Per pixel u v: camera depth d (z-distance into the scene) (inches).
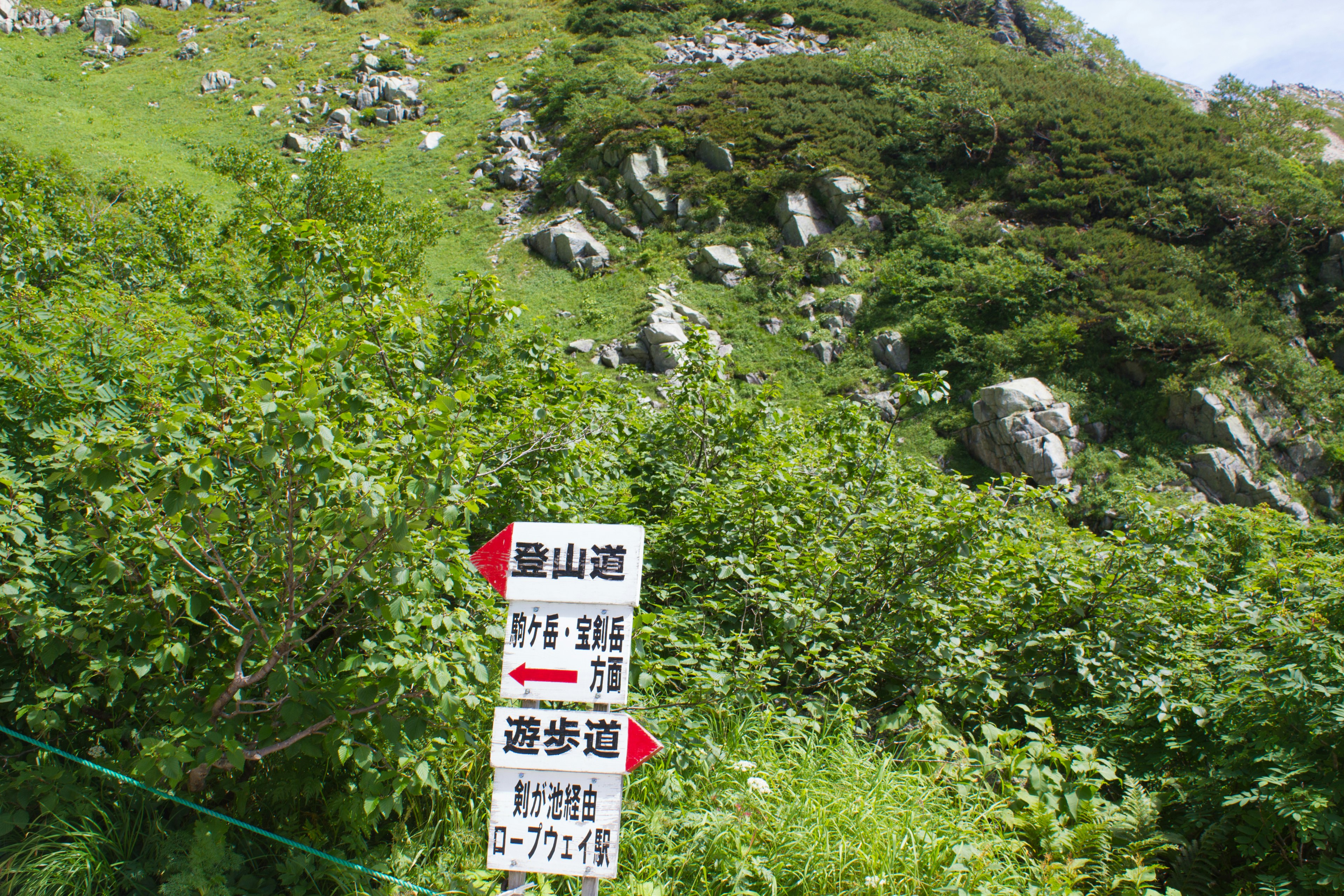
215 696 142.6
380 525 134.4
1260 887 160.6
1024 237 1098.1
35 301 239.6
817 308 1045.8
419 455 137.3
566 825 130.9
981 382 914.1
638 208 1211.2
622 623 136.4
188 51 1578.5
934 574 231.8
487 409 251.8
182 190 705.0
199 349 191.6
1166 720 209.5
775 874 153.6
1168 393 884.6
